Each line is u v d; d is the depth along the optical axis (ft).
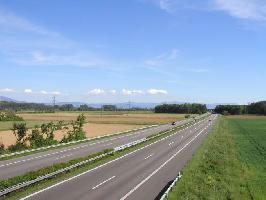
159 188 92.02
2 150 160.97
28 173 96.02
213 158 159.43
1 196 75.77
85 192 84.38
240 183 112.78
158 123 486.38
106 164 133.39
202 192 91.20
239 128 416.46
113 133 305.53
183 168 126.62
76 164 116.57
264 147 225.15
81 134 238.07
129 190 88.53
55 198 77.20
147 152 177.47
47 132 211.82
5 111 504.43
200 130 359.87
